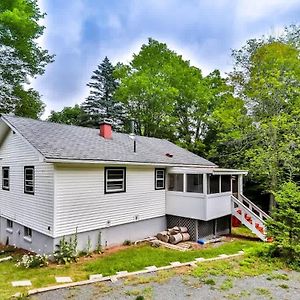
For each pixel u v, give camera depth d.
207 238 12.93
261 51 17.92
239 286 6.50
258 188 20.25
